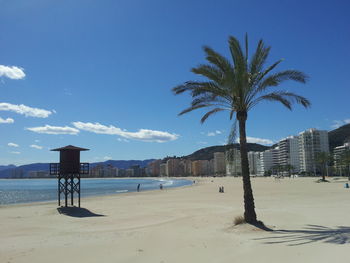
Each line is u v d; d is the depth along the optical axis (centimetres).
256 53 1473
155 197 4041
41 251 1002
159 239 1156
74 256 927
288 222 1511
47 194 6469
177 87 1482
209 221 1630
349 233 1131
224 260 834
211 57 1391
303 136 17750
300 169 18925
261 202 2825
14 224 1752
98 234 1336
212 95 1488
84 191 7544
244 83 1401
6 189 9381
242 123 1450
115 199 3809
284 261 791
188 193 4909
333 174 15088
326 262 757
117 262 851
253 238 1117
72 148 2753
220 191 5025
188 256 893
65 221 1862
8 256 943
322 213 1852
